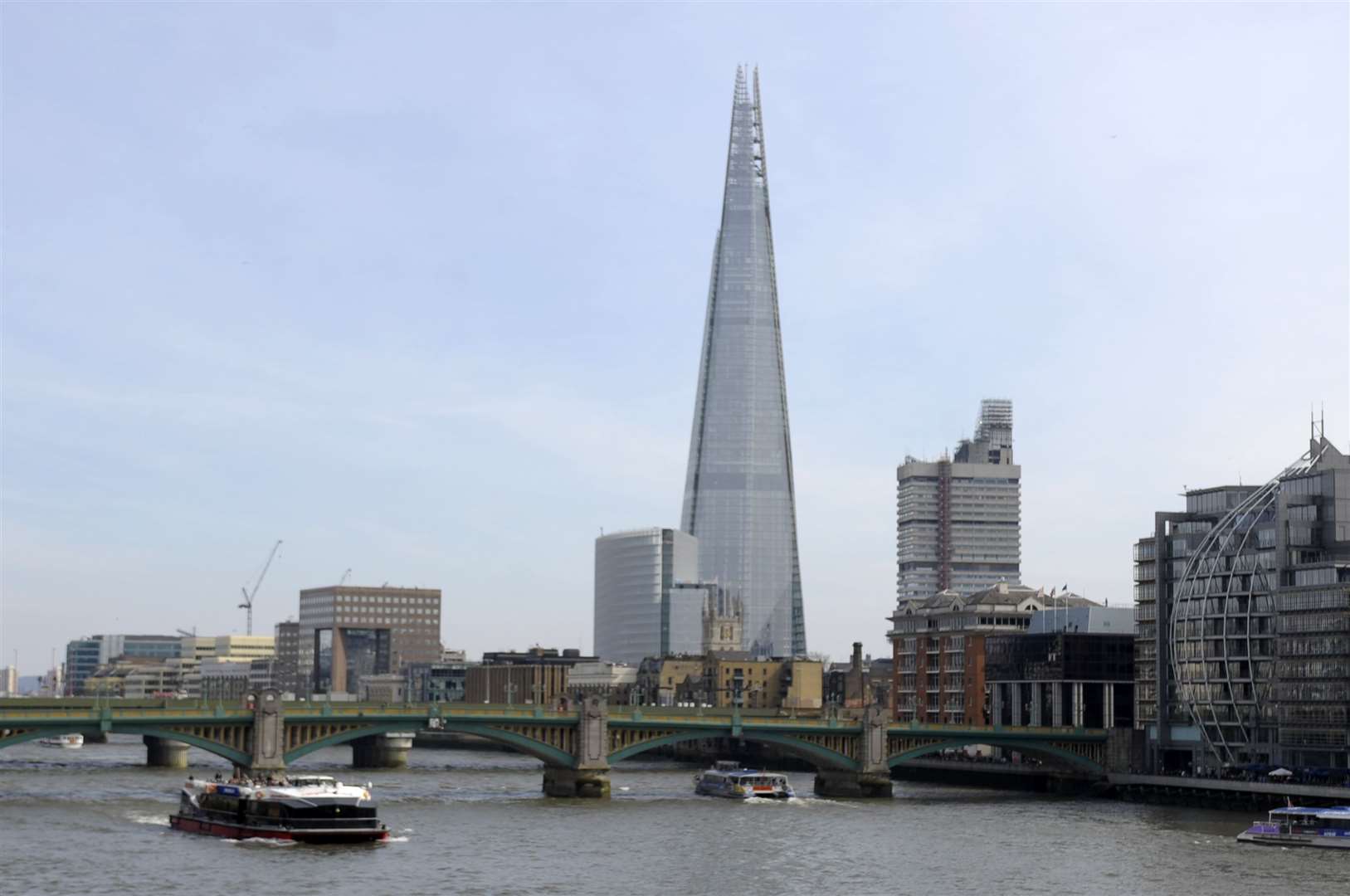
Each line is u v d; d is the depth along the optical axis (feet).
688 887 452.76
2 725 631.56
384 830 539.29
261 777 594.24
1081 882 472.44
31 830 550.36
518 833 563.89
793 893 447.83
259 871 464.24
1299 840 558.15
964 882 470.80
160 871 461.78
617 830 578.25
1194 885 468.34
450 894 431.02
